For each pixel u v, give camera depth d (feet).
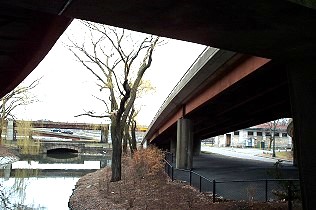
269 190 58.65
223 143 323.78
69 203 72.64
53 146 234.79
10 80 52.31
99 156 222.28
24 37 35.37
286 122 317.83
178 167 102.68
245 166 111.55
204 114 104.68
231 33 26.30
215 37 27.32
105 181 82.94
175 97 100.94
